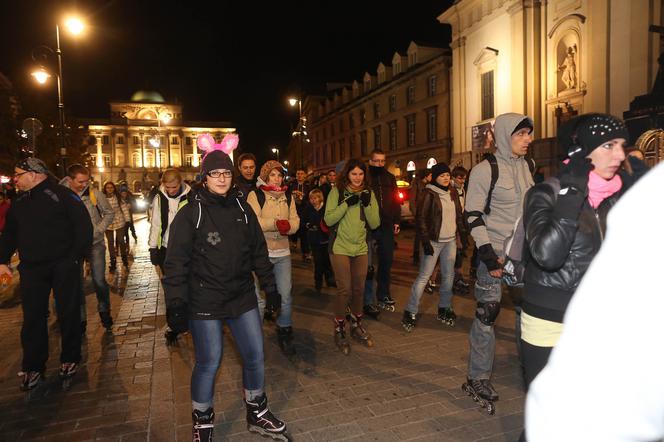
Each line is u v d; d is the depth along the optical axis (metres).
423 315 6.22
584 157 2.08
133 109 93.81
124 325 6.04
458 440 3.20
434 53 37.03
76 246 4.33
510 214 3.47
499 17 24.73
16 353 5.10
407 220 16.62
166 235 5.22
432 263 5.45
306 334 5.57
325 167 57.56
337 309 4.96
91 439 3.30
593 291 0.78
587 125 2.04
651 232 0.73
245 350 3.21
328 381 4.19
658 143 9.80
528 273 2.32
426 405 3.70
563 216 2.02
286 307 4.88
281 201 4.93
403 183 18.19
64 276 4.25
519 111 23.22
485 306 3.56
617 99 18.61
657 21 17.39
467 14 27.50
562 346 0.81
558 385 0.79
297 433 3.32
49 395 4.02
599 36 19.16
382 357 4.74
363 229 4.94
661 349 0.70
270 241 4.82
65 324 4.26
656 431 0.72
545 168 21.19
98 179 88.75
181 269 2.97
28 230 4.16
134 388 4.12
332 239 4.95
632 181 2.22
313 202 7.70
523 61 22.97
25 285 4.17
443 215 5.40
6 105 30.62
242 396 3.95
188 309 3.04
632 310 0.72
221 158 3.04
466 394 3.87
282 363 4.64
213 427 3.35
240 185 4.98
